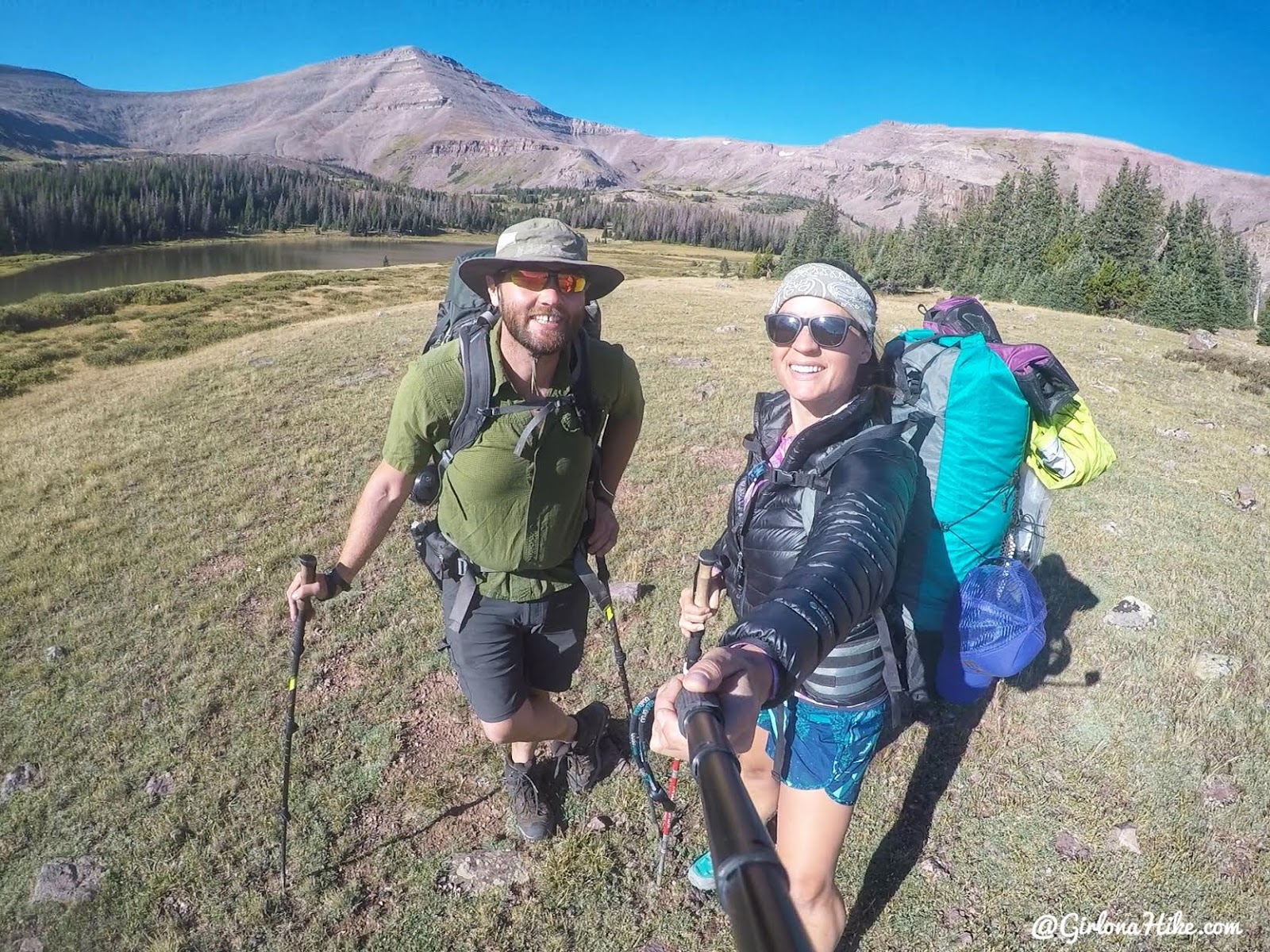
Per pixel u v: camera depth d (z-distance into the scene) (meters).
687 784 3.88
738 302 28.02
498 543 2.86
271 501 8.11
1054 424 2.94
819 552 1.71
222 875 3.49
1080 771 3.91
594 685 4.73
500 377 2.65
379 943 3.18
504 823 3.74
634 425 3.18
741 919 0.78
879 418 2.63
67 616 5.87
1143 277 49.66
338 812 3.80
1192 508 7.58
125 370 22.48
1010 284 51.22
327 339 18.78
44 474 9.41
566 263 2.38
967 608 2.76
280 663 5.08
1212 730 4.19
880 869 3.43
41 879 3.48
